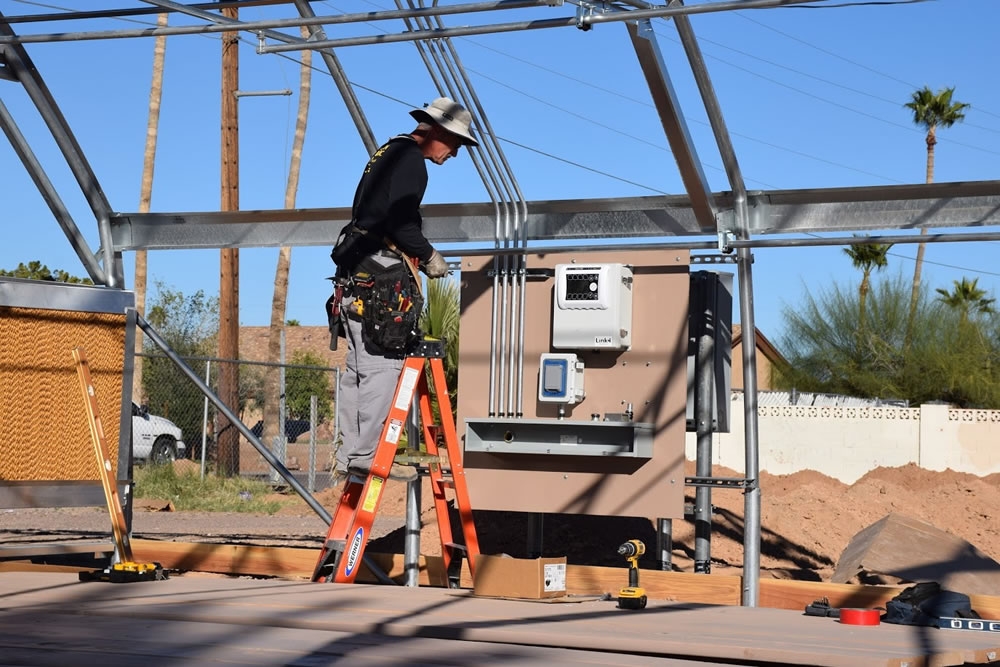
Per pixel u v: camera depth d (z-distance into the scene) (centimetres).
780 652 344
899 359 2986
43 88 687
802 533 961
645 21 544
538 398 673
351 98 672
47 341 647
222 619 398
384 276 547
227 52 2291
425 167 550
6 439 626
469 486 685
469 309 703
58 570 631
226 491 1766
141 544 729
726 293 731
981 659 368
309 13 585
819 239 594
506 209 692
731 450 2216
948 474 1858
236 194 2316
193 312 3138
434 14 524
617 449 646
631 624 402
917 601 458
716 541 906
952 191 598
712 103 585
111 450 674
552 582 488
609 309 646
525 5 504
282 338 2036
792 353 3092
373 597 461
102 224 746
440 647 351
